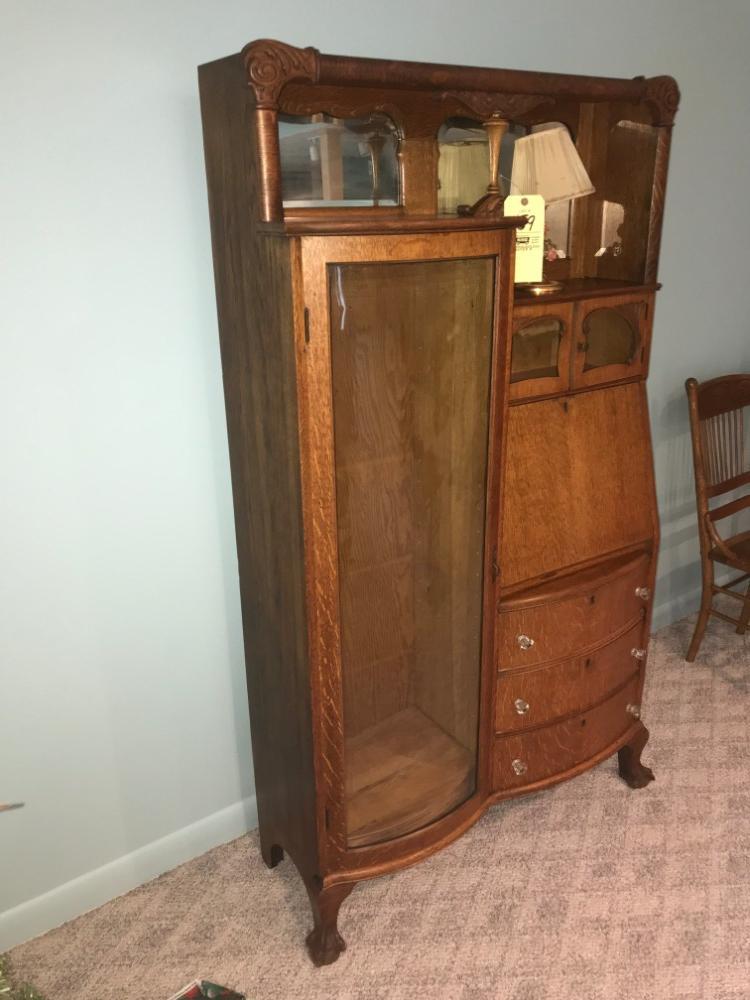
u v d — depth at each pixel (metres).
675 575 3.03
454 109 1.65
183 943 1.77
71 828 1.80
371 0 1.66
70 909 1.83
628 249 1.84
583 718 1.94
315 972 1.70
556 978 1.67
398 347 1.41
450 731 1.79
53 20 1.33
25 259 1.41
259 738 1.83
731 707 2.53
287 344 1.27
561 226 1.93
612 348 1.85
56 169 1.40
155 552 1.74
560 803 2.14
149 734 1.86
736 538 2.72
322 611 1.45
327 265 1.23
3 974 1.28
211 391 1.71
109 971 1.71
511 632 1.74
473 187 1.76
